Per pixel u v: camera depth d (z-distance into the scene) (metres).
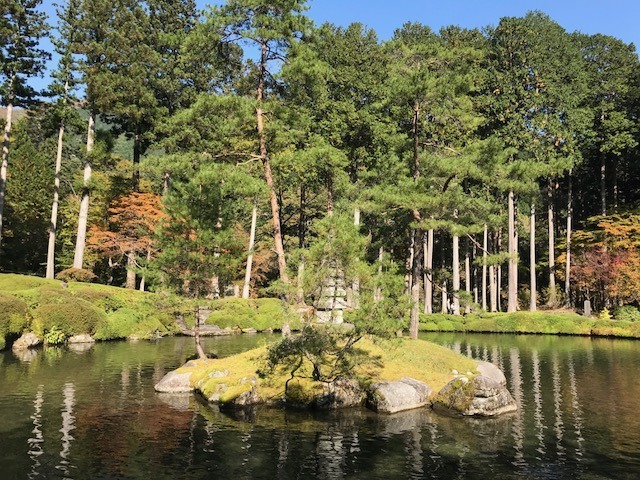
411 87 20.31
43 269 45.72
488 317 38.19
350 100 35.72
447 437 11.27
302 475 8.95
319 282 14.23
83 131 36.78
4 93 33.06
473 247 49.66
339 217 14.27
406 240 27.62
